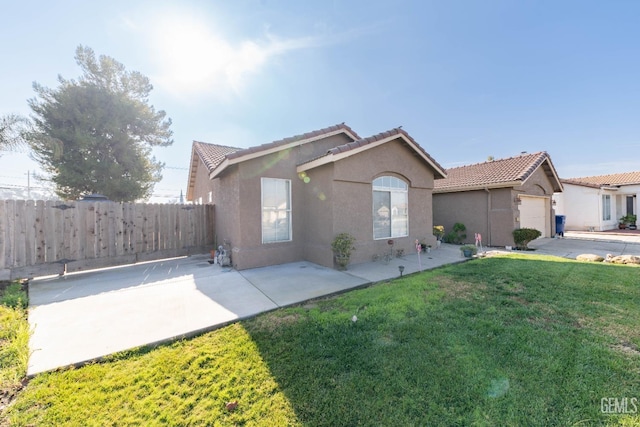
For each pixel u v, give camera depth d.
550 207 16.83
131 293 6.35
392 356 3.53
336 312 4.97
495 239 13.92
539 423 2.44
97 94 16.94
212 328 4.54
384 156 10.27
